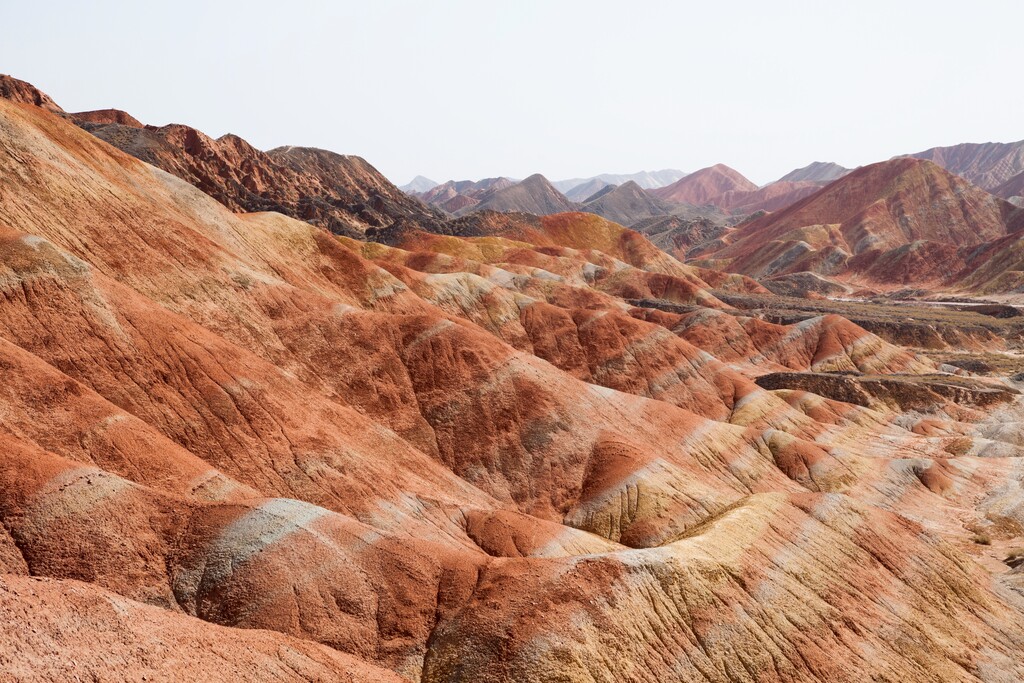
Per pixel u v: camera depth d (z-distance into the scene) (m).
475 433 63.19
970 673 41.66
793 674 37.22
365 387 63.44
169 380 47.34
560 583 36.31
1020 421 106.56
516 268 148.25
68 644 22.59
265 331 62.56
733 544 43.81
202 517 35.16
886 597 44.88
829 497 51.94
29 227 56.53
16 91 195.88
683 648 36.34
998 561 59.91
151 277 60.09
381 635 33.75
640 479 59.41
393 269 103.00
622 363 97.38
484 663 32.62
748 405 92.31
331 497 45.25
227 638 27.39
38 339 43.75
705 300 175.00
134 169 78.06
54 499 31.92
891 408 109.69
